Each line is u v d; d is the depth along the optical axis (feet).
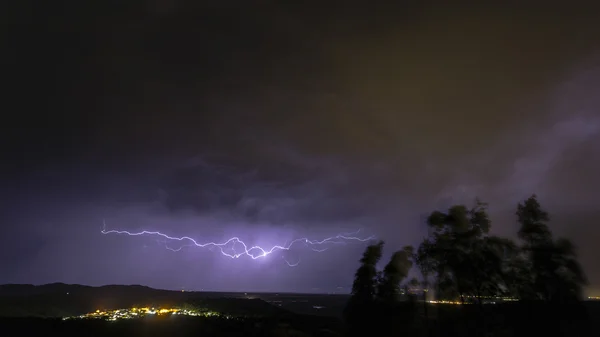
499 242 54.03
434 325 55.31
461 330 53.78
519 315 51.03
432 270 56.59
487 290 53.67
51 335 62.85
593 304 70.33
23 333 63.21
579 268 49.83
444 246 55.72
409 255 57.88
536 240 51.44
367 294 57.36
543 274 49.96
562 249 50.24
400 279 56.95
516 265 52.44
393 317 55.98
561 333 49.49
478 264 53.88
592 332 52.54
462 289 54.29
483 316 53.83
